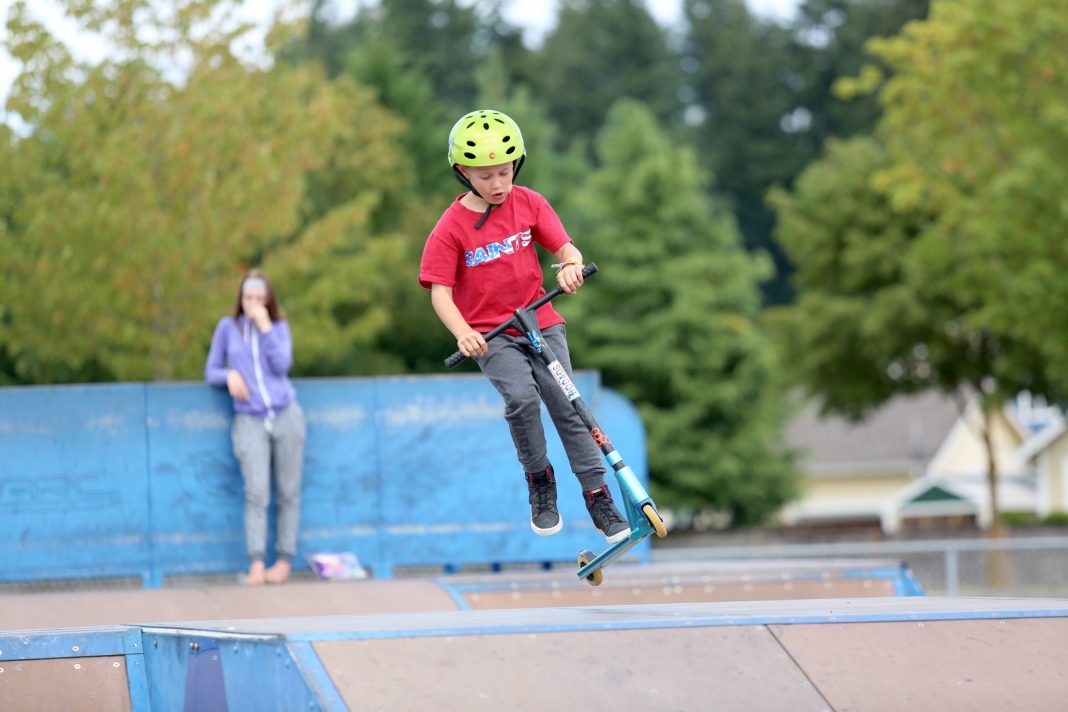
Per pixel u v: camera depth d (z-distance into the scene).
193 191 26.62
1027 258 33.84
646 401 56.12
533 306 9.37
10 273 25.61
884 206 50.56
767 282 109.44
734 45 119.19
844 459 79.81
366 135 46.12
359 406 16.66
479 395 16.94
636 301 55.81
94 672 9.44
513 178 9.49
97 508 15.73
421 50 93.31
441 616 9.28
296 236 34.59
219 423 16.11
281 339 15.46
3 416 15.58
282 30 27.78
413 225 48.03
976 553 43.00
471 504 16.83
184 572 15.86
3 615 13.10
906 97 35.34
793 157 110.12
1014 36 31.45
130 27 25.97
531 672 7.39
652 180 56.66
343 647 7.30
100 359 26.72
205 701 8.31
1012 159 33.78
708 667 7.65
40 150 25.81
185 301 26.58
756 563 17.44
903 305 49.25
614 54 113.06
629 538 9.09
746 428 56.56
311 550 16.33
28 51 25.16
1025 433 78.19
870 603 9.70
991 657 8.00
